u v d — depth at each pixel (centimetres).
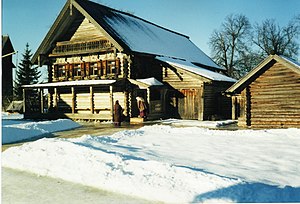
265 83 1795
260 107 1816
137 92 2527
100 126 2052
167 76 2583
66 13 2672
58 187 668
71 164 794
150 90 2486
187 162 847
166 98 2577
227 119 2558
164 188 607
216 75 2683
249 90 1853
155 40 3102
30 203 579
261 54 5812
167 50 3038
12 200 596
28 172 788
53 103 2875
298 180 678
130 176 680
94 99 2594
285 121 1733
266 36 5825
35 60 2889
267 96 1791
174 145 1149
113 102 2533
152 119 2423
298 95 1694
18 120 2577
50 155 876
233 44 5662
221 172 739
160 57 2670
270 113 1781
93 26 2717
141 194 600
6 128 1431
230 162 852
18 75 4912
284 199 543
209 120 2422
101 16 2731
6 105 4006
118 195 614
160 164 736
